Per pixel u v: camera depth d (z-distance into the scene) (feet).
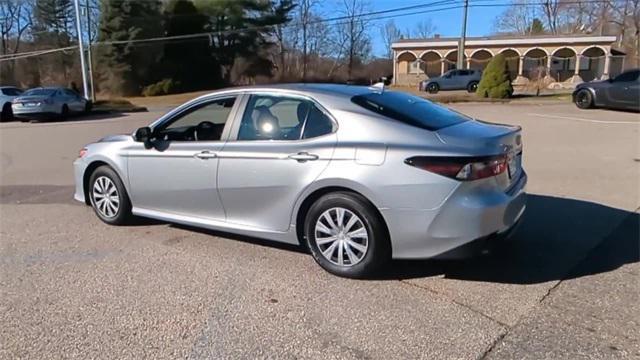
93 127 49.65
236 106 13.24
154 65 128.57
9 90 59.36
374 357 8.41
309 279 11.53
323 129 11.76
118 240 14.46
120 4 123.85
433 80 100.22
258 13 148.77
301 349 8.67
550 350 8.51
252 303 10.37
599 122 42.47
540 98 75.00
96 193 16.21
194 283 11.37
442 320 9.55
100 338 9.09
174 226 15.66
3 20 160.76
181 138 14.42
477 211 10.38
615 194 18.58
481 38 126.31
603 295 10.46
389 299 10.46
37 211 17.94
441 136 10.87
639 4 143.02
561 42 119.24
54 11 162.91
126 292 10.94
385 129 11.18
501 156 10.98
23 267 12.47
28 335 9.24
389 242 11.08
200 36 132.57
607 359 8.23
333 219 11.60
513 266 12.04
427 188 10.44
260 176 12.35
